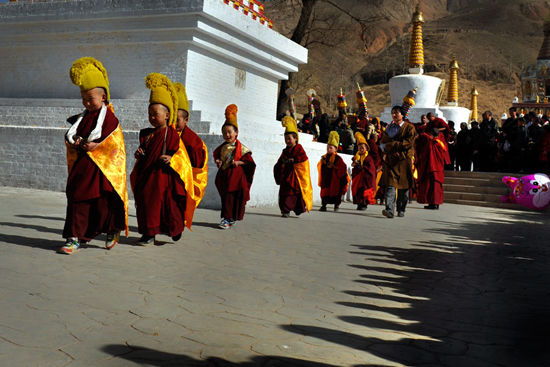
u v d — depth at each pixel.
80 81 5.84
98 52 15.48
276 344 3.34
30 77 16.50
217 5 14.25
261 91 18.17
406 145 11.89
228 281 4.99
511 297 5.05
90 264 5.31
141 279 4.84
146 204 6.55
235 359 3.04
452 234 9.80
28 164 13.94
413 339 3.61
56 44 15.91
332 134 13.14
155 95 6.53
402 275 5.80
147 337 3.33
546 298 5.07
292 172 11.07
